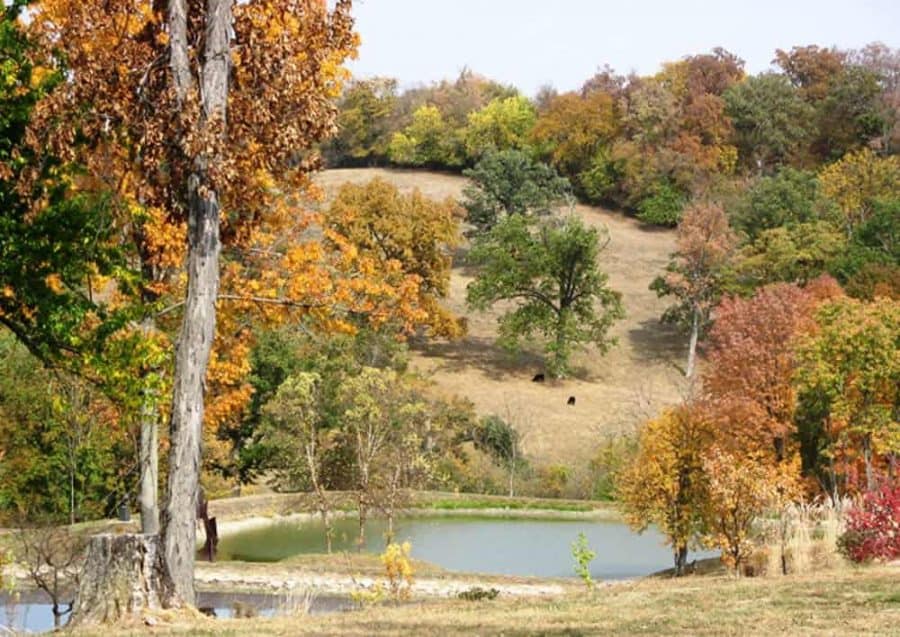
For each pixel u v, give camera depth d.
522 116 134.62
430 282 87.00
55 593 22.36
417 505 54.53
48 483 38.38
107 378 19.53
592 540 46.09
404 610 15.12
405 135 137.12
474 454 64.88
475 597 23.09
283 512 48.50
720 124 125.94
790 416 44.34
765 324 45.34
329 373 51.47
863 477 43.28
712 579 21.20
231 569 31.11
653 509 32.59
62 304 19.22
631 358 92.25
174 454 16.28
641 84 131.00
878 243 90.75
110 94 18.30
